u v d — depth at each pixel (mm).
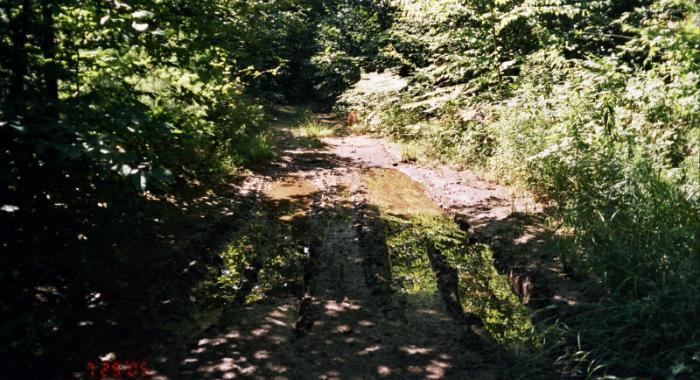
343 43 19562
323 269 4977
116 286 4270
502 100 9141
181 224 5836
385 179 8727
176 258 4891
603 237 4336
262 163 9797
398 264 5152
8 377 3039
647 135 5684
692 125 5449
